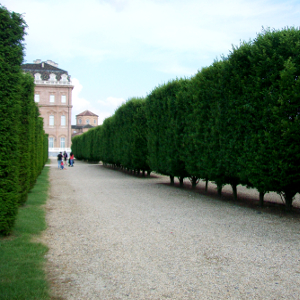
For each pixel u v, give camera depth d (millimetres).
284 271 4117
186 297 3406
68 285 3717
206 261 4508
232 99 9000
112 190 12789
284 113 7223
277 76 7598
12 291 3422
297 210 8422
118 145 23266
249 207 8875
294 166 7066
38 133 15594
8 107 5402
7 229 5539
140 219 7293
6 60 5441
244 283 3756
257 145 7945
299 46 7234
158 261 4516
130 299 3369
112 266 4332
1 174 5344
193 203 9547
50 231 6211
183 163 12922
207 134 10422
